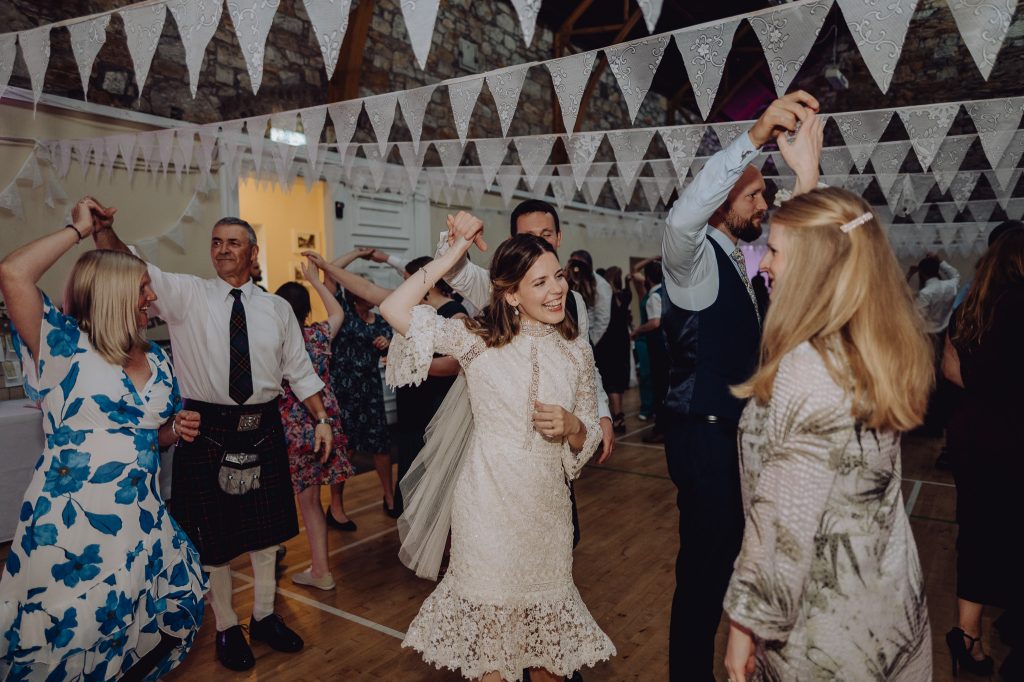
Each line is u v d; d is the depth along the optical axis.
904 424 1.00
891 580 1.04
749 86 11.34
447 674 2.28
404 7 1.35
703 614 1.72
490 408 1.62
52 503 1.62
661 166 5.03
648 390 7.39
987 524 2.09
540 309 1.62
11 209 4.18
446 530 1.86
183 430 1.93
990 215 8.02
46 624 1.59
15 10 4.25
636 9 8.82
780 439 1.02
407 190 6.25
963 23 1.31
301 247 6.74
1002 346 2.01
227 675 2.29
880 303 1.01
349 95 6.35
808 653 1.03
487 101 8.18
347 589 2.99
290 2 5.99
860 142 3.19
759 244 10.44
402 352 1.66
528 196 8.77
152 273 2.15
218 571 2.32
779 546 1.00
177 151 4.58
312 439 2.95
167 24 5.11
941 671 2.22
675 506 4.19
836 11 8.12
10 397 4.04
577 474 1.67
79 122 4.56
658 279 5.75
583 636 1.66
